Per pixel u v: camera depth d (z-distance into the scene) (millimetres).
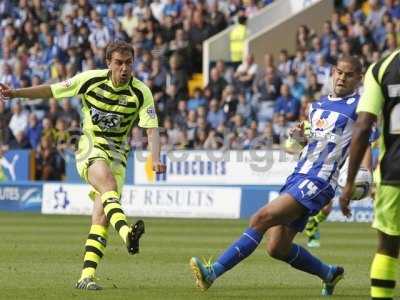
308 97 80000
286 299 28203
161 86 88875
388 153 22000
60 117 85938
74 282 31859
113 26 96500
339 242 51906
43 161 85188
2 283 31562
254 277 34188
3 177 86750
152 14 95688
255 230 27500
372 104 21797
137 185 79125
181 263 39094
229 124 80188
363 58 81250
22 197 84688
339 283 32594
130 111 30266
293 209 27672
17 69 96188
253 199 75188
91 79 30125
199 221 71625
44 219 73250
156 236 55656
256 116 81938
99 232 30047
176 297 28156
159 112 87375
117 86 30000
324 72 81938
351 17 86438
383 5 86438
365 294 29641
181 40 93688
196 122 81562
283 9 95125
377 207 22281
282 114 77562
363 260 41406
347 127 28266
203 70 93438
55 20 101625
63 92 30219
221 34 93750
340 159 28344
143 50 93750
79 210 81062
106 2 102000
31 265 37781
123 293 29000
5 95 29969
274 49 93375
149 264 38625
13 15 103438
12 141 88875
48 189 82812
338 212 73500
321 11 93438
